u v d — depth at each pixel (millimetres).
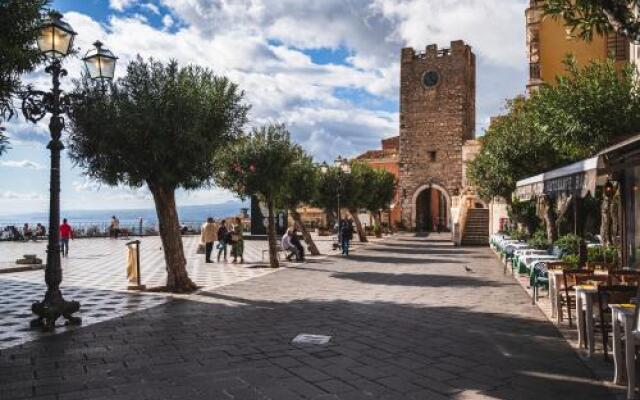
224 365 6570
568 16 6879
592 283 7879
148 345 7648
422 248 29578
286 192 21281
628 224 10820
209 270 18578
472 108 54188
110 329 8805
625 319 5219
